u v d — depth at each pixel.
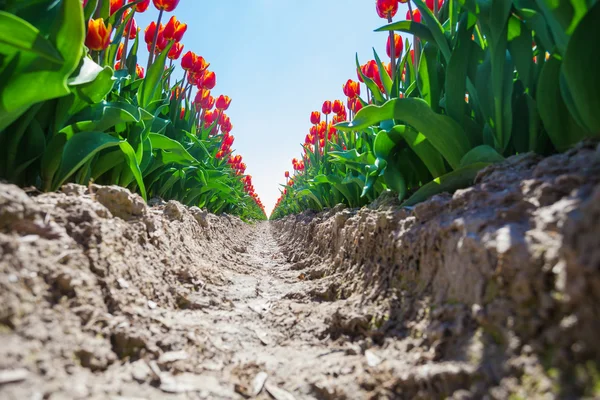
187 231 3.54
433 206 1.85
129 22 3.37
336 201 5.66
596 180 1.06
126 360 1.25
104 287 1.52
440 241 1.55
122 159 2.65
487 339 1.04
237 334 1.85
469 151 2.11
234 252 5.89
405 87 3.40
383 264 2.13
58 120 2.08
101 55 2.66
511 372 0.89
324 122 6.82
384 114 2.19
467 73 2.29
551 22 1.40
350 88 4.54
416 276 1.73
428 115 2.15
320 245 4.52
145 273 2.01
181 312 2.03
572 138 1.63
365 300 2.00
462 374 0.98
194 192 5.49
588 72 1.27
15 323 1.02
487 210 1.38
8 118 1.62
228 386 1.28
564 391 0.75
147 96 3.10
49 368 0.96
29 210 1.36
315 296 2.61
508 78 1.90
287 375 1.42
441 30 2.19
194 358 1.42
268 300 2.60
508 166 1.72
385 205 2.90
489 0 1.84
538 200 1.19
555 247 0.92
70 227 1.60
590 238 0.82
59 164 2.07
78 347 1.12
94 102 2.19
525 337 0.92
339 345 1.69
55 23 1.48
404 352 1.39
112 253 1.72
